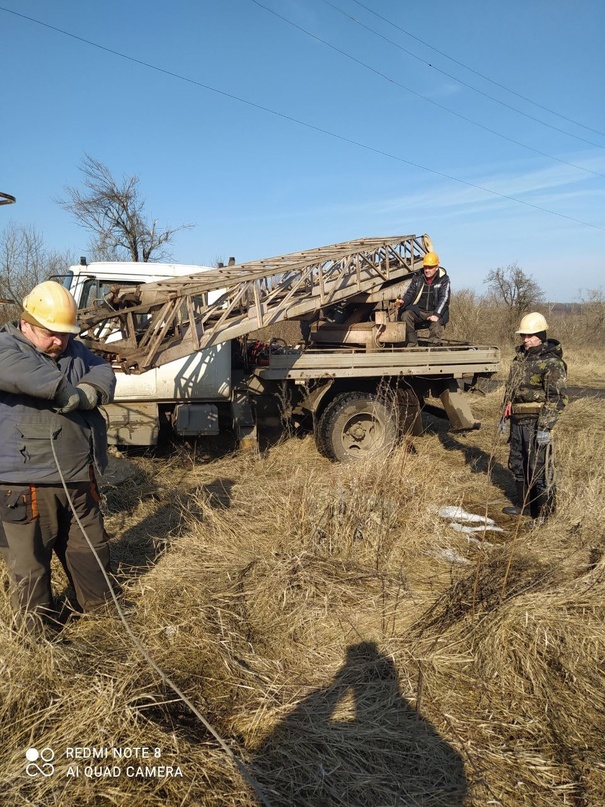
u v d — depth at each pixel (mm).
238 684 2578
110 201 19953
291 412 6738
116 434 6047
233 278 5684
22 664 2389
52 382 2559
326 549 3861
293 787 2062
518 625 2891
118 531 4320
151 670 2545
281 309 5965
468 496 5434
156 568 3553
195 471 5906
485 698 2584
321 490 4348
